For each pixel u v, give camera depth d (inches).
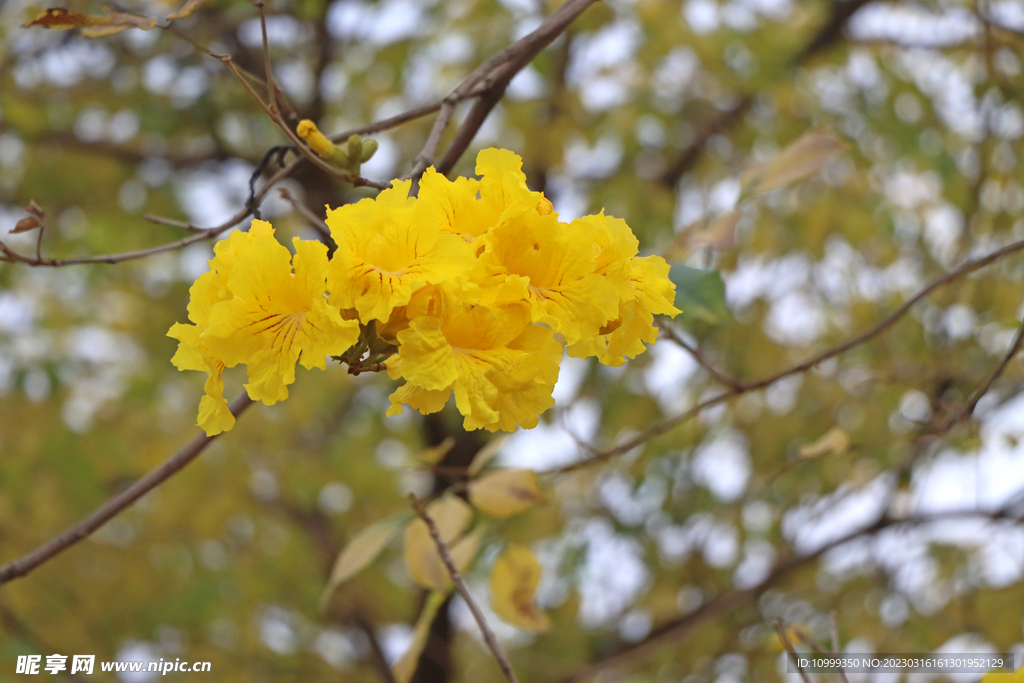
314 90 230.2
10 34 206.1
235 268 46.6
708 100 251.0
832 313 236.2
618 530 248.5
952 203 214.1
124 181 241.8
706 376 226.8
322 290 46.4
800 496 224.4
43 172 231.8
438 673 266.7
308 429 279.6
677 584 247.4
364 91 237.9
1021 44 169.5
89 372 245.6
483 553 126.0
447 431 259.0
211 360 49.3
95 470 222.2
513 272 50.1
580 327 49.3
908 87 232.2
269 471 256.8
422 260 47.8
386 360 50.6
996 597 189.8
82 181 236.5
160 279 257.9
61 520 219.6
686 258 111.6
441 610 260.4
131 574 230.4
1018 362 174.9
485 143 233.8
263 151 241.4
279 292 47.4
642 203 237.0
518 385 48.1
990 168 174.9
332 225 47.4
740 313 229.6
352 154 67.8
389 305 45.4
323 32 224.1
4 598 208.2
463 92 79.7
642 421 231.0
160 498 233.1
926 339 201.9
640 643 243.0
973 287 175.2
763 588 212.8
